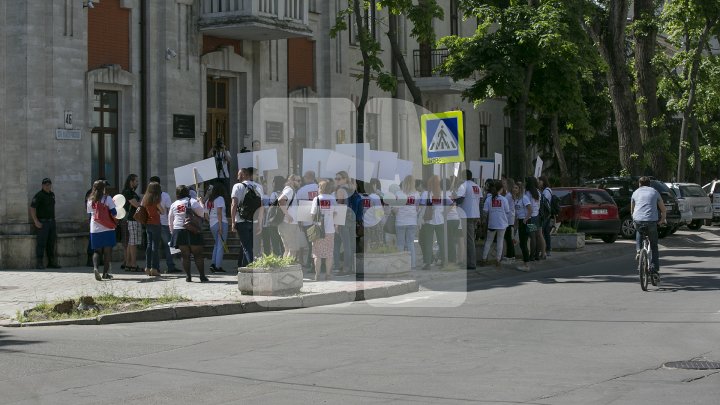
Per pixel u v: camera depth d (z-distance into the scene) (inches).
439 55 1505.9
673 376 382.6
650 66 1620.3
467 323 541.3
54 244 909.8
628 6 1499.8
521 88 1029.8
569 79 1074.7
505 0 1079.0
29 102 925.2
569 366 404.8
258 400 341.1
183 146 1075.9
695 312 585.0
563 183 1531.7
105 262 794.8
